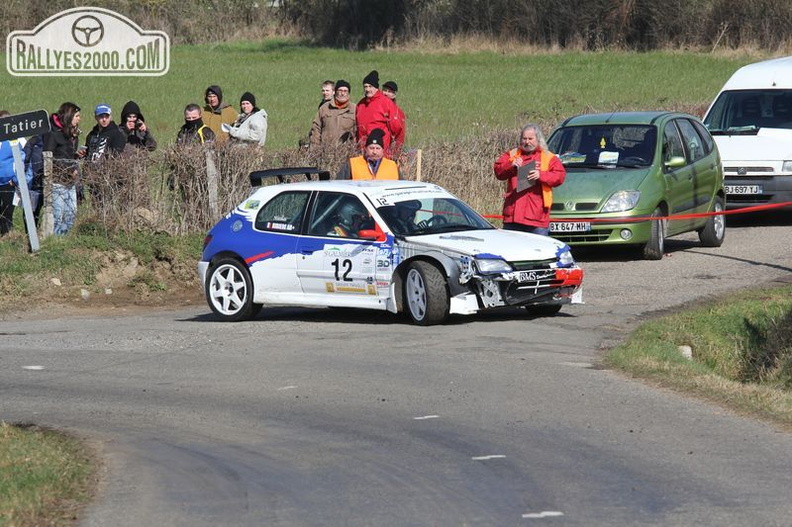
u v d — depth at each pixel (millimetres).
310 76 159250
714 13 182750
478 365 33969
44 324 46281
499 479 23438
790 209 71375
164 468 24844
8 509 21531
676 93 135750
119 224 55812
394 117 59844
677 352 36250
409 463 24766
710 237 60750
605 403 29312
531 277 40344
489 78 157250
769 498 21875
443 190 45000
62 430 28469
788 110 70062
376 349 36781
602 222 55406
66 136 56562
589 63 174250
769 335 40719
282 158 58375
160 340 40312
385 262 41406
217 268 44969
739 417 27859
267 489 23203
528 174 45000
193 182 56562
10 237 56031
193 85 146000
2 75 152250
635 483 22938
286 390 31891
